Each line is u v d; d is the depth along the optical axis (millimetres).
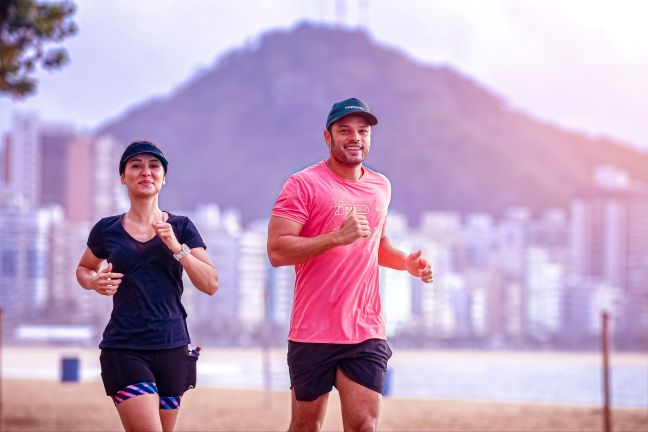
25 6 13133
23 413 18438
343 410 5750
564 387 64938
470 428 16578
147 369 5480
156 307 5566
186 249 5625
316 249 5535
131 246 5590
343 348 5723
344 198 5879
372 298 5906
